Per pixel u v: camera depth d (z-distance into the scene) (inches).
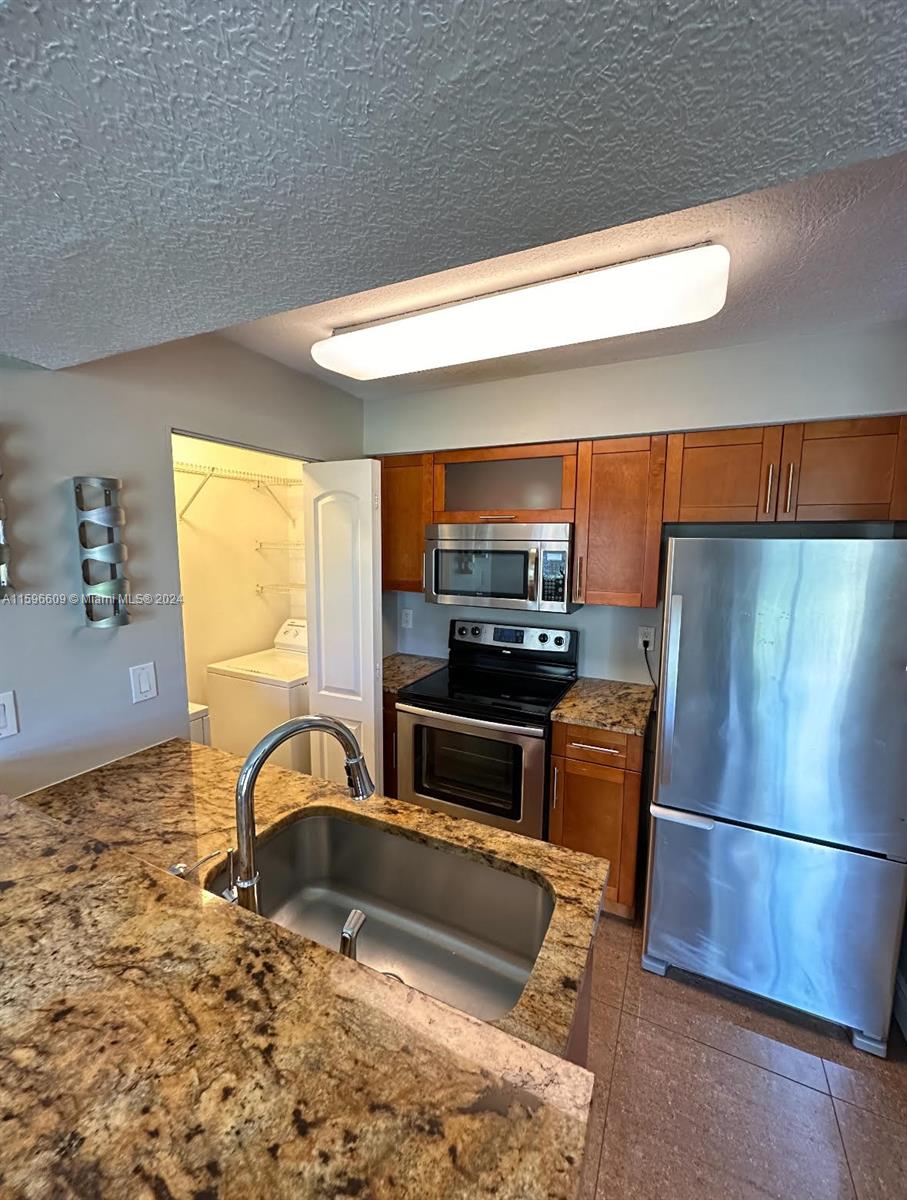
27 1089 18.7
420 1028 22.0
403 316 64.9
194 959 25.2
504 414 94.2
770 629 64.5
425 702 96.9
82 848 34.8
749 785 67.9
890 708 60.0
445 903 47.1
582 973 32.2
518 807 91.4
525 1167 16.8
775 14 16.7
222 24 17.2
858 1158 53.4
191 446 111.6
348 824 51.5
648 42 17.7
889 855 62.1
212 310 39.8
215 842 45.4
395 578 108.7
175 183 25.0
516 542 93.7
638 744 82.0
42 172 24.1
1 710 52.4
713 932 72.2
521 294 53.3
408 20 17.1
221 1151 16.9
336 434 98.8
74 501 56.9
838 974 65.8
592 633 107.0
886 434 71.7
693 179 25.0
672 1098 59.1
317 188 25.7
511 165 23.9
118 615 60.9
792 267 54.2
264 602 131.1
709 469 81.7
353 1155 17.0
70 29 17.3
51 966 24.5
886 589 58.6
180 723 70.3
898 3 16.1
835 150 22.9
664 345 77.0
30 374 52.9
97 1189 15.8
